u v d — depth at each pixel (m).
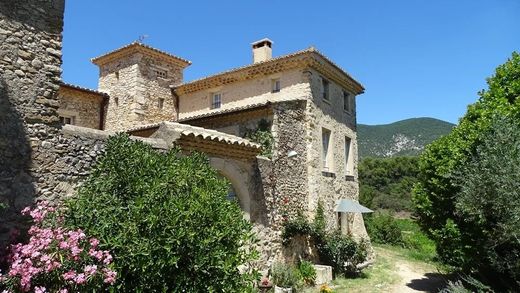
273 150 11.45
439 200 10.29
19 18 6.11
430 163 10.90
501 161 7.11
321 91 14.84
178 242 4.89
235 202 6.24
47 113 6.29
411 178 43.94
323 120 14.67
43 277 4.71
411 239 23.42
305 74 13.97
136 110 16.67
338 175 15.55
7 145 5.76
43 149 6.15
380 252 19.98
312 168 13.38
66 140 6.46
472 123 9.82
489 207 7.20
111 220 5.20
